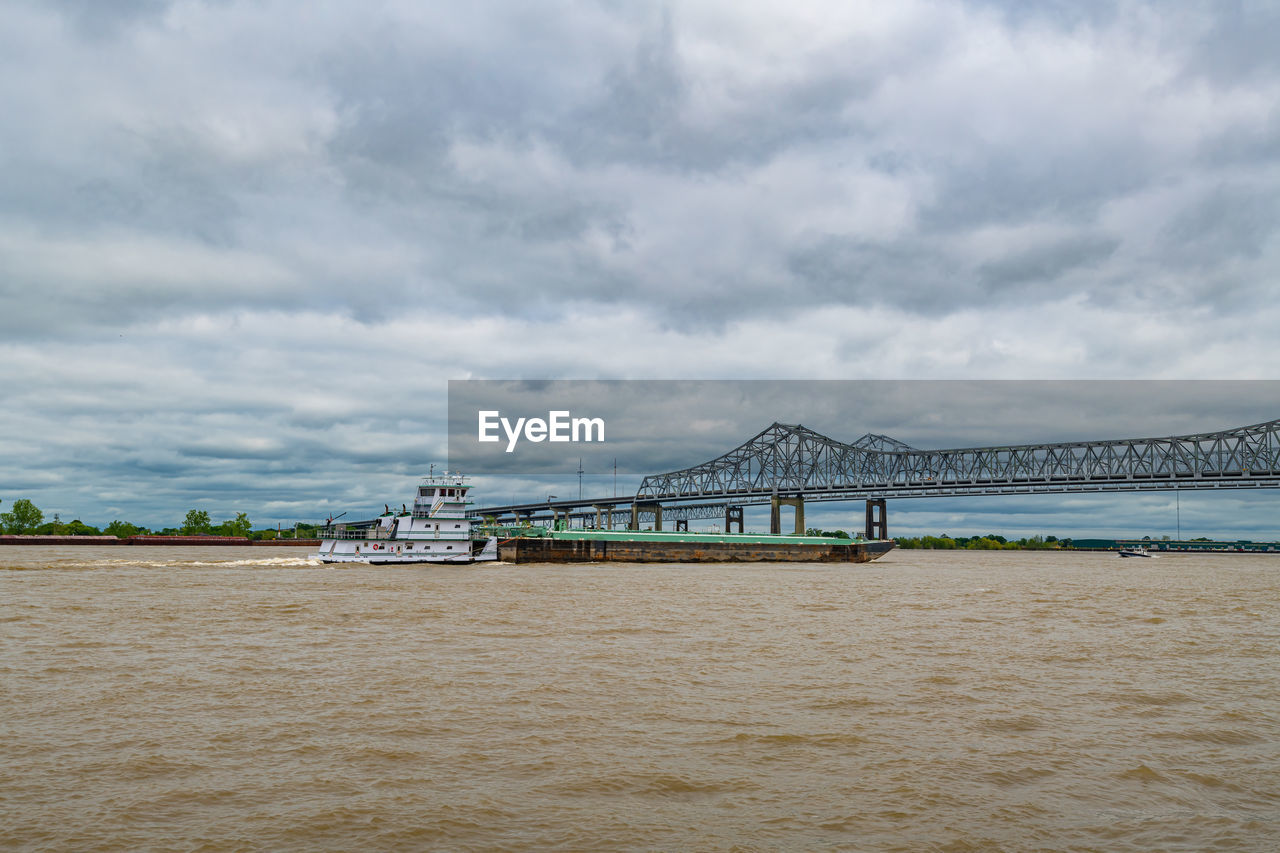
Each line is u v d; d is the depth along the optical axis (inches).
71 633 2276.1
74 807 1017.5
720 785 1109.7
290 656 1942.7
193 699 1523.1
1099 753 1249.4
